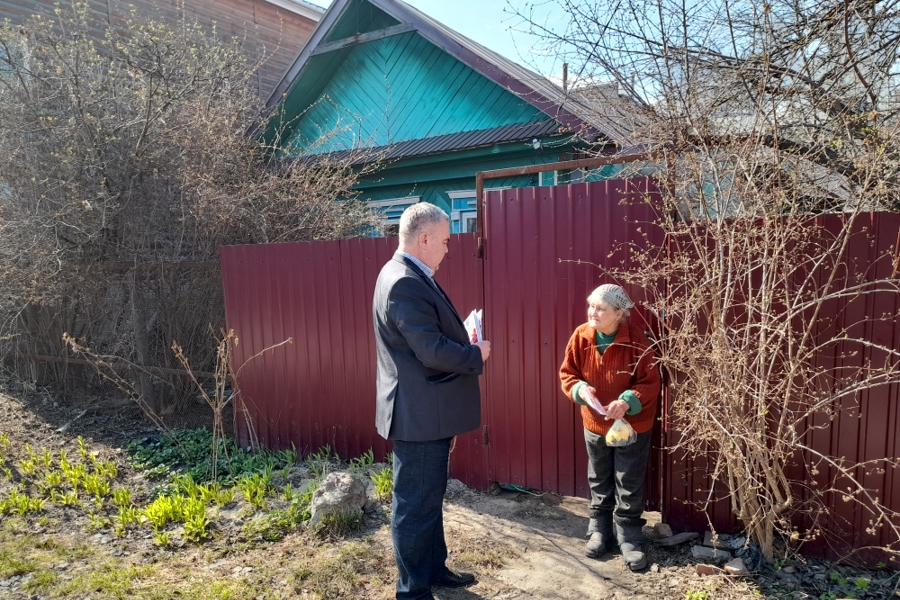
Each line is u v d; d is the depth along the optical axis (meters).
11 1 8.93
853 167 2.97
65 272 6.10
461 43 7.40
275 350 5.11
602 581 2.90
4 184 6.54
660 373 3.19
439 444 2.64
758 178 2.88
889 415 2.77
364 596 2.85
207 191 5.87
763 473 2.77
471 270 3.97
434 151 7.73
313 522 3.54
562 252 3.57
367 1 8.63
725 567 2.85
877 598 2.61
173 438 5.29
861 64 3.43
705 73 3.72
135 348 6.06
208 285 5.98
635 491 3.04
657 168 3.42
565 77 4.29
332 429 4.85
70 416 6.06
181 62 7.30
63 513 3.98
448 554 3.21
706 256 2.77
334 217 6.95
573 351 3.20
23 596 2.92
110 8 10.04
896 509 2.80
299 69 9.16
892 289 2.56
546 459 3.77
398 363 2.60
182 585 2.97
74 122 6.19
